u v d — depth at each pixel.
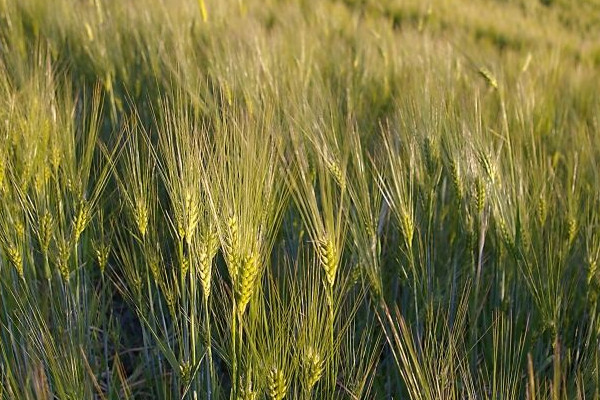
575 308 1.50
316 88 1.72
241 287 1.08
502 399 1.17
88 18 2.46
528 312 1.40
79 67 2.18
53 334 1.26
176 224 1.15
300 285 1.18
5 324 1.29
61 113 1.48
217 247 1.11
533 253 1.41
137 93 1.93
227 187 1.09
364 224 1.33
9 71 1.85
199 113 1.58
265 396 1.14
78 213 1.26
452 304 1.41
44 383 1.12
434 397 1.13
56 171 1.32
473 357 1.36
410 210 1.34
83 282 1.36
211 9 2.91
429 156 1.46
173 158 1.14
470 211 1.45
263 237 1.13
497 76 2.48
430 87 1.66
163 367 1.37
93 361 1.31
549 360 1.35
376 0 5.50
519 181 1.47
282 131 1.44
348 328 1.29
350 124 1.48
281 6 4.22
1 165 1.26
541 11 7.07
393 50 2.61
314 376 1.10
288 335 1.10
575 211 1.48
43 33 2.38
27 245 1.30
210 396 1.16
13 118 1.39
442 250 1.54
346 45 3.05
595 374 1.25
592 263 1.38
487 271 1.55
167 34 2.36
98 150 1.65
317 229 1.15
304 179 1.19
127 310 1.57
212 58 2.06
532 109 1.92
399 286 1.53
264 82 1.77
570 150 1.84
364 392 1.35
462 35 4.47
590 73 3.06
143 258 1.39
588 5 7.59
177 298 1.25
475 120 1.51
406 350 1.33
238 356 1.15
